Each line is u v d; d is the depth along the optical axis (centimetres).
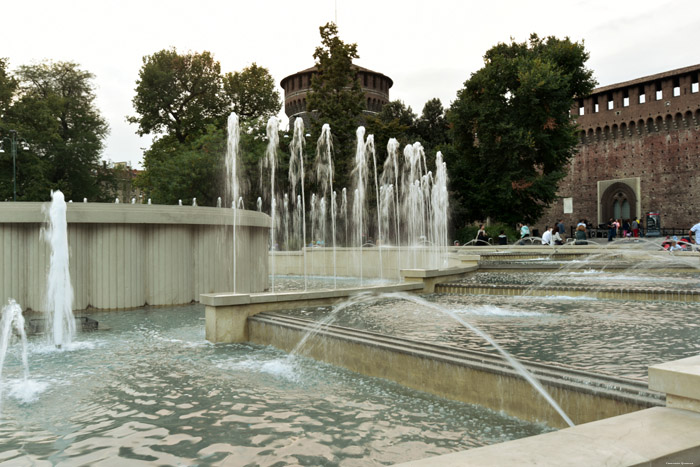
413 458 317
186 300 1115
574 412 353
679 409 260
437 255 1892
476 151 3256
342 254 1984
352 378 511
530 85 2853
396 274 1816
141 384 496
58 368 562
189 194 3469
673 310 758
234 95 4266
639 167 4409
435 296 982
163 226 1091
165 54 4066
